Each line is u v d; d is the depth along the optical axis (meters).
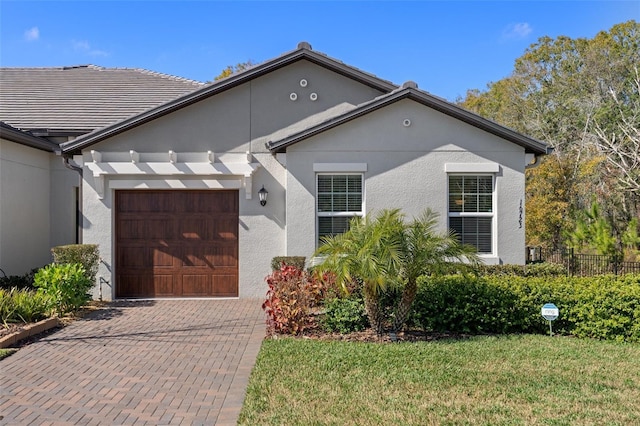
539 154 12.34
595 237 20.19
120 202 12.80
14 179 13.26
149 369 6.86
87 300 11.29
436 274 8.34
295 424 4.92
